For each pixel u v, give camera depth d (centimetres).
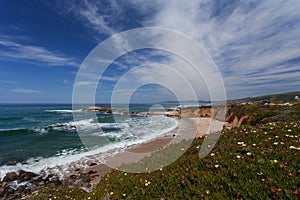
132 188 470
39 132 3064
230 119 3184
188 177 416
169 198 365
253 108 2941
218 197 321
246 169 373
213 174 396
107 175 742
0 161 1689
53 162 1628
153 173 538
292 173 335
